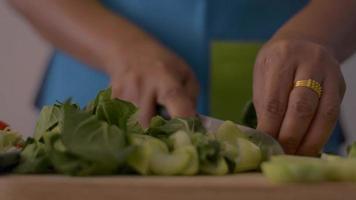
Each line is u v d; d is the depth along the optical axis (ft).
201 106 2.47
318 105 1.61
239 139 1.38
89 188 1.15
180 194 1.14
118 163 1.21
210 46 2.47
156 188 1.14
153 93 1.96
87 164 1.21
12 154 1.28
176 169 1.25
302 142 1.59
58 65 2.64
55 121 1.42
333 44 1.97
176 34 2.49
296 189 1.15
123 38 2.15
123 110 1.39
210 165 1.28
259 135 1.47
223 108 2.45
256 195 1.14
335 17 2.00
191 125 1.45
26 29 3.67
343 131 2.46
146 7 2.50
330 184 1.16
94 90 2.58
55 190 1.16
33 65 3.69
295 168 1.15
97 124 1.30
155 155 1.26
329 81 1.64
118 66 2.08
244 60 2.44
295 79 1.62
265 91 1.62
